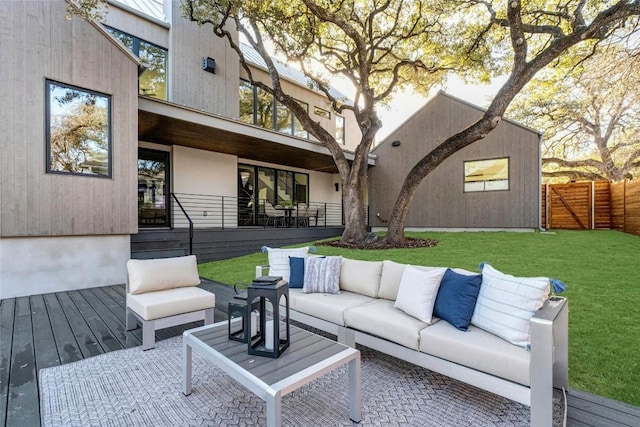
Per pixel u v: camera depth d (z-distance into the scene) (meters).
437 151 7.22
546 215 10.65
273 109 10.37
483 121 6.52
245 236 7.80
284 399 2.13
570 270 4.71
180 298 3.07
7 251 4.51
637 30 7.07
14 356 2.70
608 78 8.55
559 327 2.03
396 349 2.33
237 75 9.06
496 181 9.91
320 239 9.81
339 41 8.59
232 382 2.32
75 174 4.95
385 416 1.93
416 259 5.88
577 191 10.20
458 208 10.48
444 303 2.35
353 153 10.66
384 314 2.50
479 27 7.91
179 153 8.13
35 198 4.60
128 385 2.27
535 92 13.57
